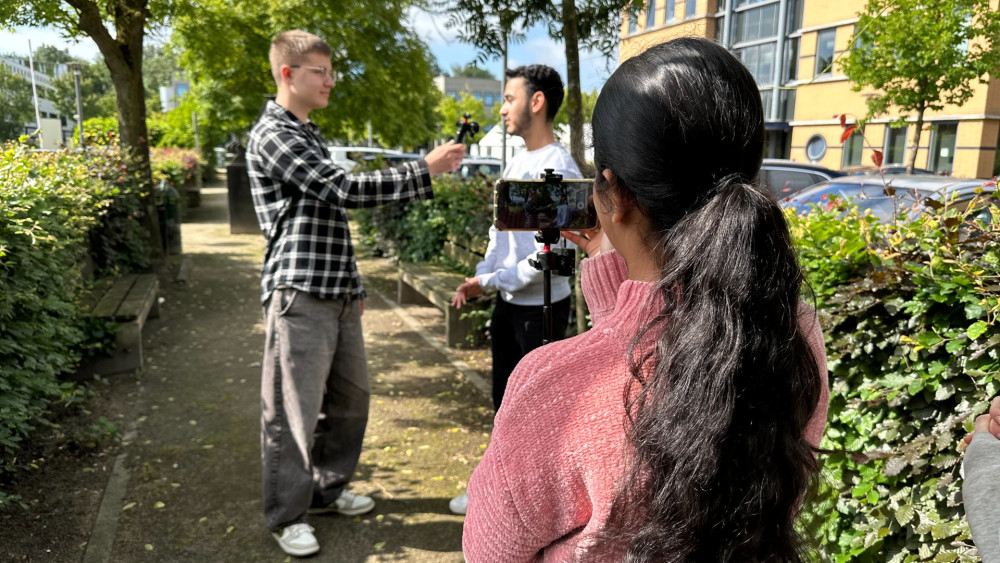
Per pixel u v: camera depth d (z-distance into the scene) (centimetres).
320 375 280
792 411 77
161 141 3531
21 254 311
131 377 489
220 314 693
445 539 298
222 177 3769
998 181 207
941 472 190
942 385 190
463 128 274
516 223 137
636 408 76
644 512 76
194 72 1234
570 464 78
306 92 281
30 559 273
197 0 895
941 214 221
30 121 761
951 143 2091
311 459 294
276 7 1017
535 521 79
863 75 1236
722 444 72
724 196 77
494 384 313
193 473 352
